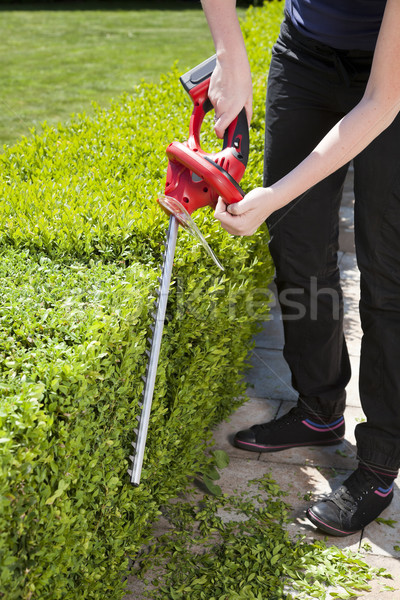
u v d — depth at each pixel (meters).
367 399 2.18
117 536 1.87
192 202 1.70
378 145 1.92
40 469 1.48
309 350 2.47
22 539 1.44
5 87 7.11
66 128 3.24
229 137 1.76
